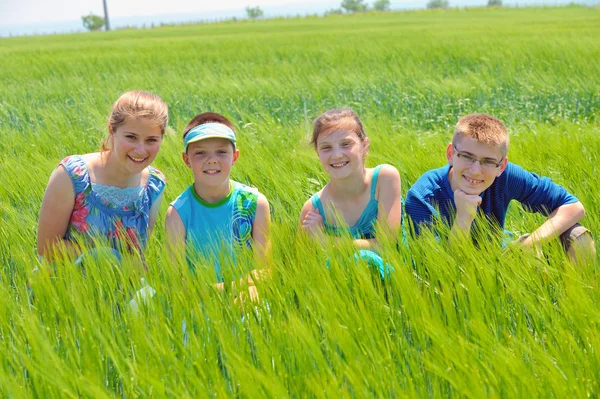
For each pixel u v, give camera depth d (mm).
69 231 3561
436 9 82062
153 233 3730
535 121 7734
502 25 35031
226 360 2320
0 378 2031
